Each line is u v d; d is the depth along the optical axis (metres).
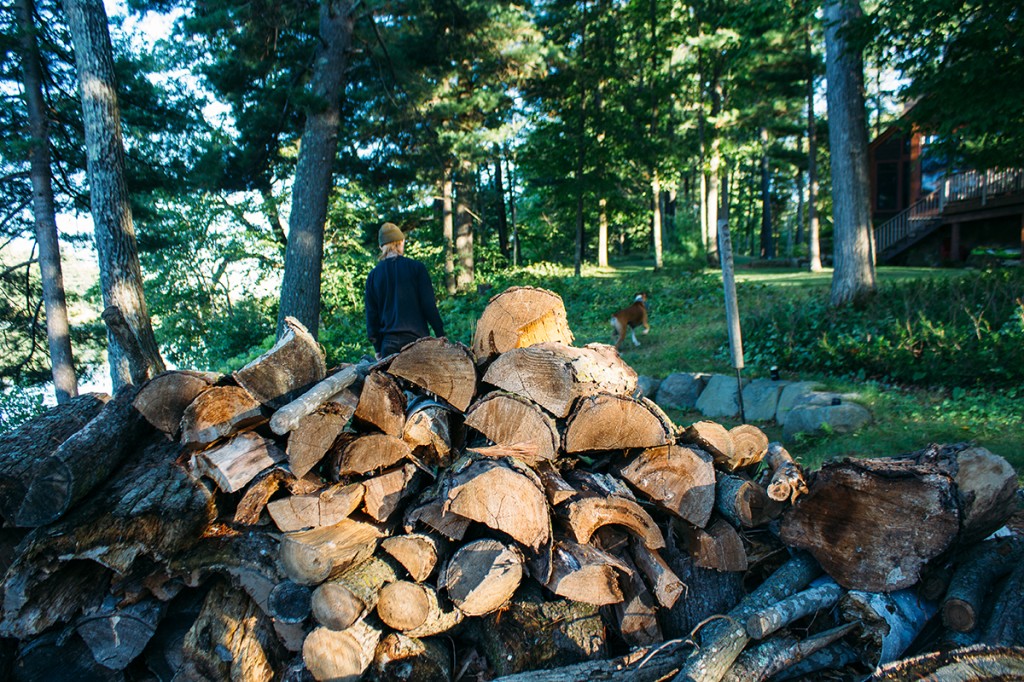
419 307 4.41
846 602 2.49
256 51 12.86
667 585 2.44
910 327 8.77
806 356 9.56
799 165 33.25
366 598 2.29
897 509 2.42
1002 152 10.13
